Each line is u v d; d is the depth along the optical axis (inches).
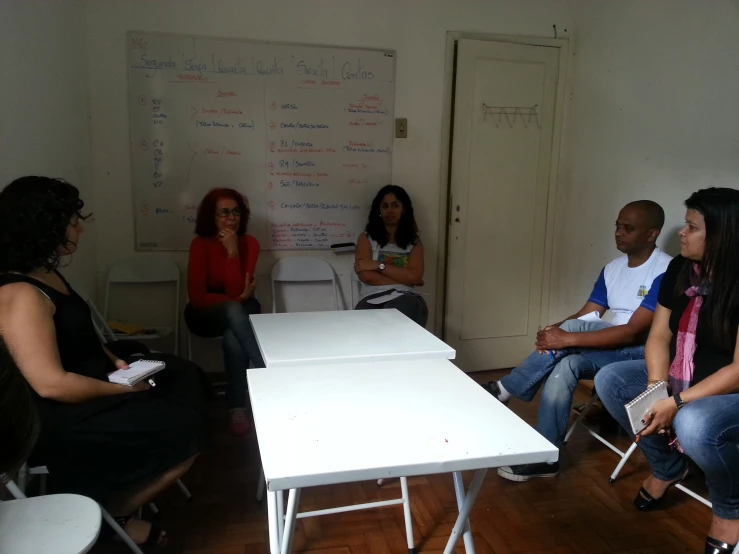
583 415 104.6
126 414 64.2
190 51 124.3
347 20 131.6
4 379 31.2
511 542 77.4
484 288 148.8
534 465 93.1
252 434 109.0
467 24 137.8
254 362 108.3
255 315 85.9
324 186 136.0
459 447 42.5
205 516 82.1
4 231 62.1
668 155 116.0
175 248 130.5
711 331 73.3
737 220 70.3
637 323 92.4
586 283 141.1
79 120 115.4
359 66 133.4
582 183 141.6
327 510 72.5
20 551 39.2
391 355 64.7
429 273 145.1
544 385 96.7
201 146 128.0
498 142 143.5
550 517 83.6
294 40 129.6
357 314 87.1
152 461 65.7
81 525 41.9
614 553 75.5
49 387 60.4
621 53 128.2
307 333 74.5
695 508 86.3
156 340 132.3
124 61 122.0
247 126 129.7
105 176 125.0
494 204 145.9
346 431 44.9
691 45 109.9
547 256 152.8
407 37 135.0
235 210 120.4
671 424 73.5
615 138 130.4
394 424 46.4
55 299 65.0
